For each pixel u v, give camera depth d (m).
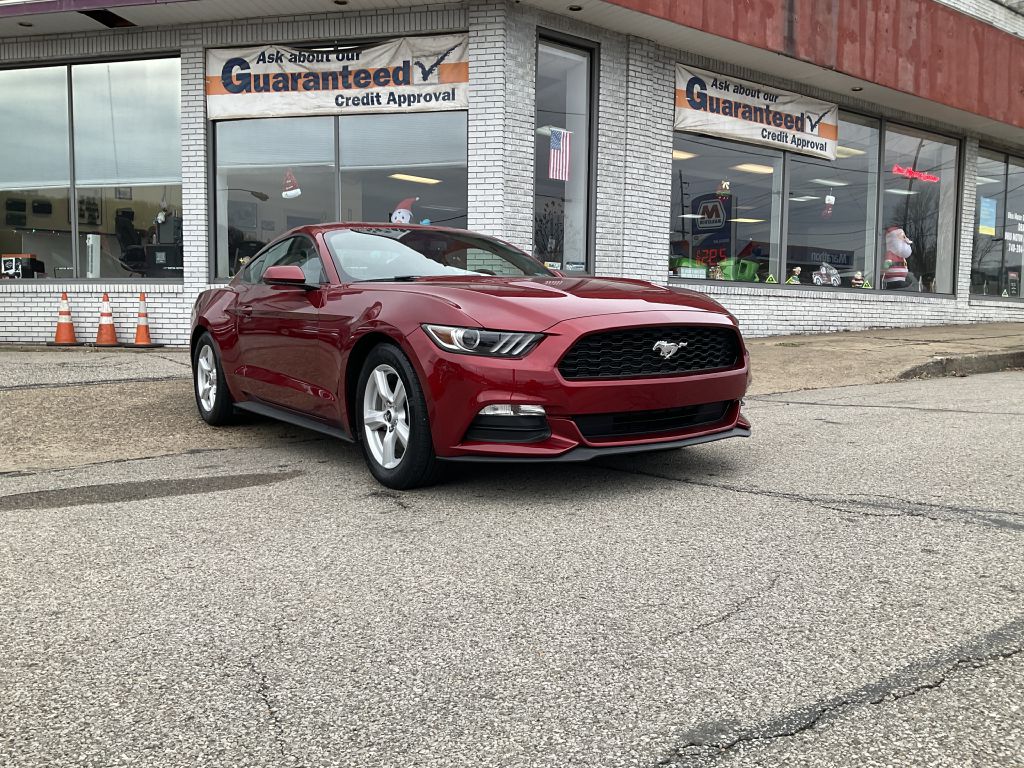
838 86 12.93
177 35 11.00
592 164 10.93
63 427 5.86
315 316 4.63
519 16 10.12
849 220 14.11
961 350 10.23
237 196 11.19
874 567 2.98
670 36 10.93
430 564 3.07
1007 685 2.12
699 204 12.17
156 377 7.96
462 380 3.71
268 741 1.91
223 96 10.97
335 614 2.63
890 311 14.60
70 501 4.03
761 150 12.81
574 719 1.99
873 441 5.26
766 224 13.02
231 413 5.86
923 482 4.20
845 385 8.20
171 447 5.36
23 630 2.53
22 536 3.46
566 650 2.35
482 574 2.96
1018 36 15.11
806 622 2.51
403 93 10.44
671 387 3.93
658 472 4.46
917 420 6.03
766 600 2.69
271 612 2.65
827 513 3.66
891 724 1.94
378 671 2.25
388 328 4.02
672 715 2.00
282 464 4.82
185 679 2.21
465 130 10.41
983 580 2.84
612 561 3.08
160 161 11.48
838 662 2.25
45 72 11.73
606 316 3.84
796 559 3.07
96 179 11.71
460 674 2.22
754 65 12.05
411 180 10.63
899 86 12.77
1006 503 3.80
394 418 4.12
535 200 10.62
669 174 11.65
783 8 11.28
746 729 1.93
